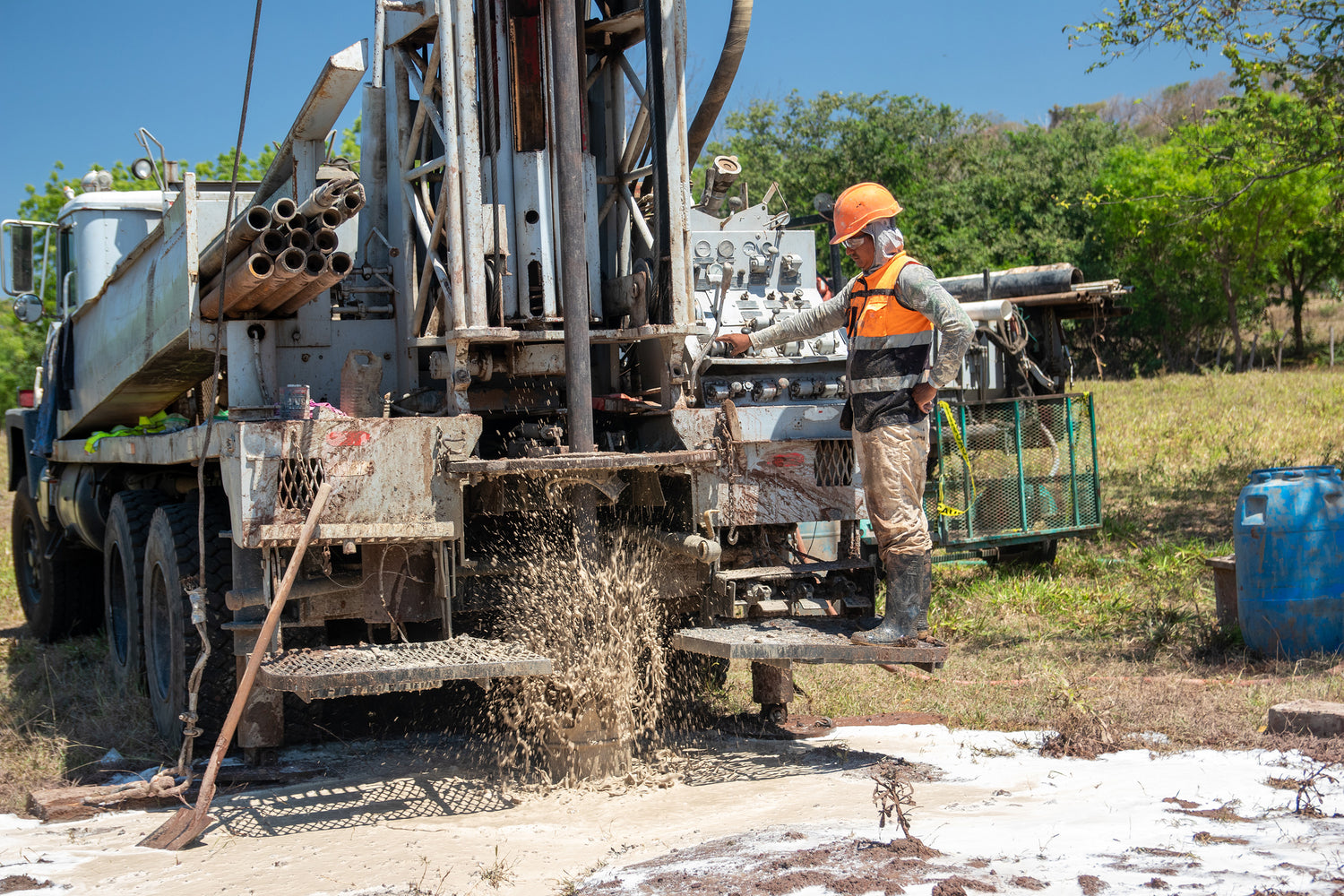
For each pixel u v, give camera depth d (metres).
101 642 8.45
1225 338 43.28
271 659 4.50
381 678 4.08
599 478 4.68
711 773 4.75
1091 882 3.05
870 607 5.14
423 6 5.31
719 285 5.81
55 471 8.62
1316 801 3.82
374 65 5.48
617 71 5.88
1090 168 39.50
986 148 41.88
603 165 5.86
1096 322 10.91
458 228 4.89
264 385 5.37
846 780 4.52
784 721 5.52
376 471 4.59
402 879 3.57
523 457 5.00
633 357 5.91
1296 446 16.06
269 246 4.64
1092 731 4.91
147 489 6.60
